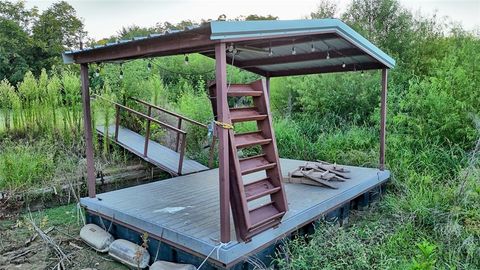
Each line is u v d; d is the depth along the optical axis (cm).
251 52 508
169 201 427
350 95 829
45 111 683
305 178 494
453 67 659
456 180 498
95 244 391
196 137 766
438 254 353
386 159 618
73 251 395
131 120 797
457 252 352
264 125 324
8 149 597
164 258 350
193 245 311
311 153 731
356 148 706
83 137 684
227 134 281
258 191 311
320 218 403
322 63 606
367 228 404
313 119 864
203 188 487
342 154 681
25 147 614
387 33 875
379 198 541
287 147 764
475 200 423
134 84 796
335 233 371
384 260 327
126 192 472
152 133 768
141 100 765
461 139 597
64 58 426
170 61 1038
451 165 560
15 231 459
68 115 680
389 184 568
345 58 547
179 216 372
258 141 313
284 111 927
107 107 684
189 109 790
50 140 662
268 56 594
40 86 699
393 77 790
